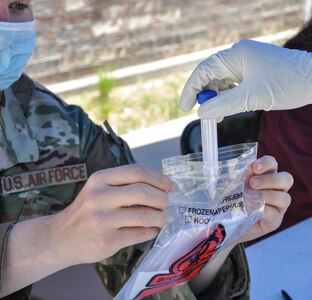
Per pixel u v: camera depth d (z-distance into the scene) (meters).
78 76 4.47
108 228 0.86
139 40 4.62
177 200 0.92
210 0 4.82
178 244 0.91
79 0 4.32
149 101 4.25
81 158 1.38
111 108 4.16
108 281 1.26
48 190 1.34
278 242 1.45
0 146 1.30
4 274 0.95
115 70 4.55
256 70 1.05
